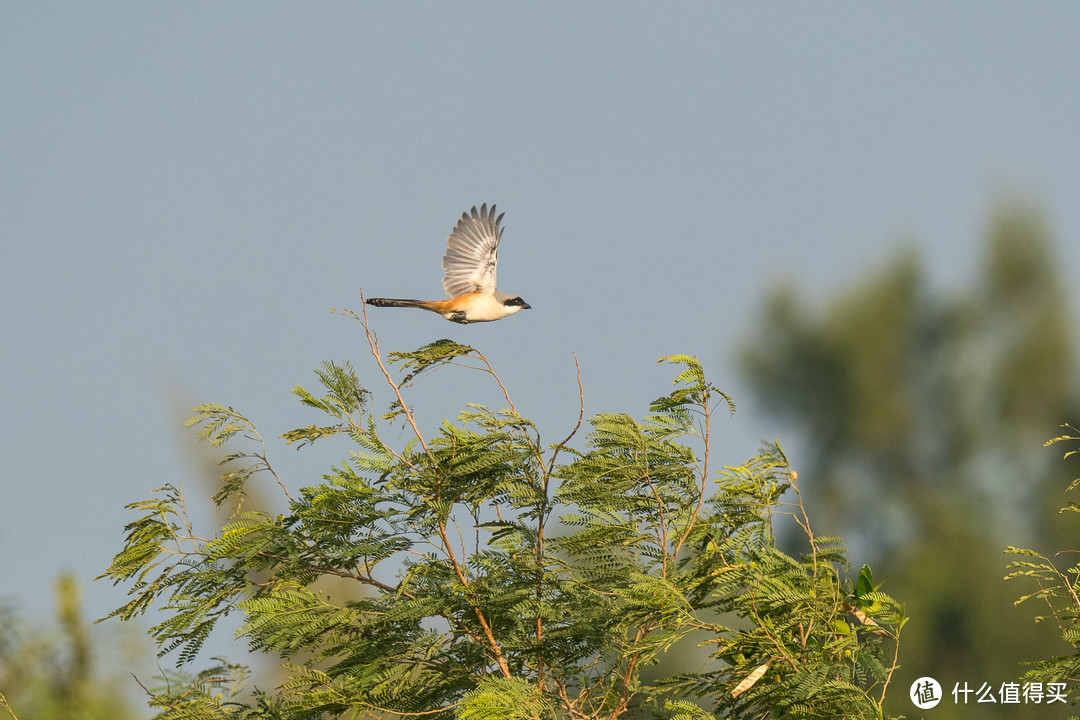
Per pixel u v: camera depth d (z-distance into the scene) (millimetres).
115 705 14914
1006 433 36156
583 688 11242
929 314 37875
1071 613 11625
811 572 10789
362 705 10727
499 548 11625
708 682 10891
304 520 11289
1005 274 36938
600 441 11414
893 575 33438
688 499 11500
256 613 10609
